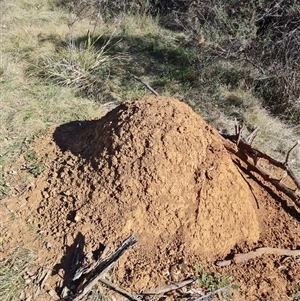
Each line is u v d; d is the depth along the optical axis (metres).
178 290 1.16
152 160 1.26
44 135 1.68
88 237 1.23
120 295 1.15
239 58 2.27
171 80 2.27
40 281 1.18
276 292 1.20
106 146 1.34
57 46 2.46
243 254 1.24
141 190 1.25
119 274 1.18
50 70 2.16
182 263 1.20
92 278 1.14
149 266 1.19
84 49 2.39
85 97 2.08
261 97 2.17
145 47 2.61
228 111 2.06
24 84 2.07
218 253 1.26
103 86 2.15
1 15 2.71
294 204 1.46
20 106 1.91
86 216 1.26
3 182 1.47
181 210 1.25
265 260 1.25
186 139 1.29
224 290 1.16
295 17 2.22
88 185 1.32
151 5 3.04
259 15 2.33
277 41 2.19
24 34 2.54
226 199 1.29
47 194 1.38
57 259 1.23
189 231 1.24
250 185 1.46
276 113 2.10
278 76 2.13
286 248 1.32
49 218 1.32
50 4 3.02
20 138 1.69
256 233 1.33
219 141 1.41
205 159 1.31
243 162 1.52
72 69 2.17
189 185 1.27
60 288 1.17
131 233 1.23
